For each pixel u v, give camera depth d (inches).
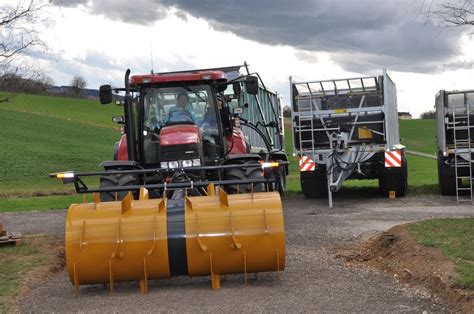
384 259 343.9
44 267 339.6
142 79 426.3
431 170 1277.1
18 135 2063.2
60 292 290.4
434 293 265.4
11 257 369.7
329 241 408.5
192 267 276.7
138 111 434.3
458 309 240.5
